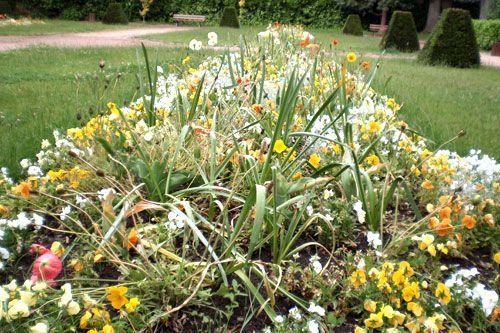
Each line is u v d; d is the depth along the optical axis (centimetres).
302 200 248
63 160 311
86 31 1830
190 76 478
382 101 495
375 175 306
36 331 163
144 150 298
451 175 298
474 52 1154
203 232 244
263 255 232
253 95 385
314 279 208
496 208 271
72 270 217
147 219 257
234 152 279
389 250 233
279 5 2402
